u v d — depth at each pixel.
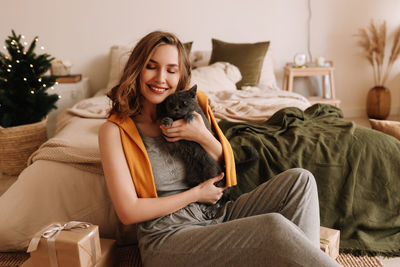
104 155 1.12
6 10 3.55
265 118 2.15
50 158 1.60
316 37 4.09
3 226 1.52
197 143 1.23
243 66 3.32
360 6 4.03
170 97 1.18
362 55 4.20
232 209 1.28
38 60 2.69
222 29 3.93
